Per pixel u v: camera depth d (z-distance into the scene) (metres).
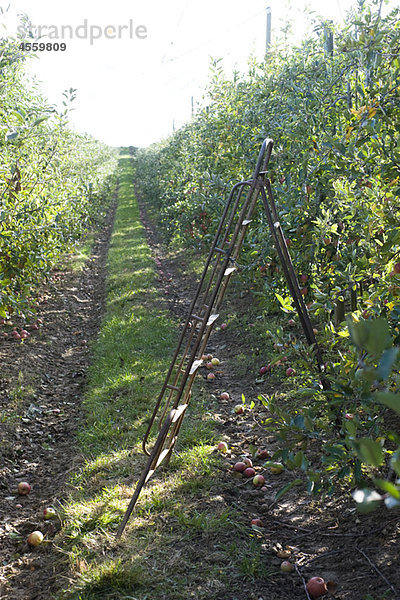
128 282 10.59
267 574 2.95
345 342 3.43
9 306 6.25
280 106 7.05
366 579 2.74
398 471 1.10
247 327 7.53
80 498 3.77
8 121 5.92
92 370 6.43
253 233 6.52
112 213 23.41
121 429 4.79
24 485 4.08
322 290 4.56
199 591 2.82
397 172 3.47
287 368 5.90
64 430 5.12
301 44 8.03
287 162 6.02
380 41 3.99
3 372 6.12
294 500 3.70
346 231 4.96
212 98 9.97
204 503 3.60
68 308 9.32
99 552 3.16
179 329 7.89
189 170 14.07
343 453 2.72
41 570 3.17
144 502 3.63
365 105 3.92
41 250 6.80
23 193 6.42
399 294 3.06
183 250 14.03
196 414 5.06
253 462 4.27
